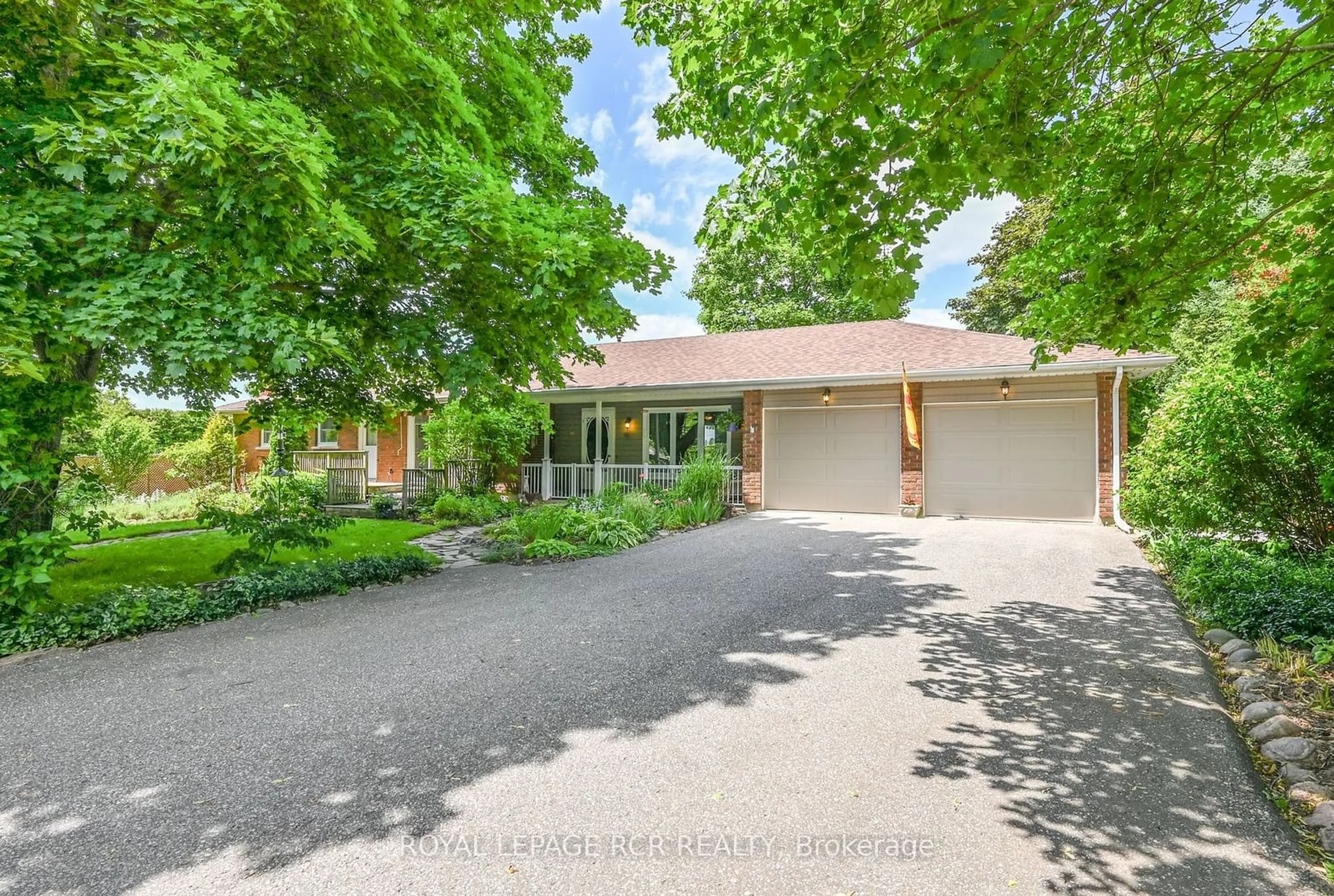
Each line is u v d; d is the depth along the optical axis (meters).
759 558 8.01
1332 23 3.03
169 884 2.11
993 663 4.24
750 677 4.04
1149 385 14.21
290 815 2.51
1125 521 9.73
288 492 8.09
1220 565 6.06
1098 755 2.96
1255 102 3.96
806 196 3.29
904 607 5.66
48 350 4.77
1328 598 4.83
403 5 5.59
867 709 3.53
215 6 4.91
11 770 2.88
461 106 6.16
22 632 4.63
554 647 4.63
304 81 5.95
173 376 4.42
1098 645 4.56
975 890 2.07
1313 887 2.06
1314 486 6.24
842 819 2.48
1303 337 4.61
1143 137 4.39
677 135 4.66
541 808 2.56
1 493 4.93
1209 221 4.23
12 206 4.41
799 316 24.11
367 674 4.11
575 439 15.77
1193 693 3.68
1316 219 3.89
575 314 6.43
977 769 2.85
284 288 6.40
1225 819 2.44
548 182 8.35
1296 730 3.14
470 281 6.63
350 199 5.63
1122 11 3.09
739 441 14.02
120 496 15.68
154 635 4.99
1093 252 4.84
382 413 8.89
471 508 12.36
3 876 2.15
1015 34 2.62
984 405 11.16
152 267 4.74
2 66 4.91
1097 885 2.08
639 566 7.61
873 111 2.79
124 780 2.79
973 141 3.10
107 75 4.78
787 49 3.00
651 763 2.94
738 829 2.42
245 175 4.80
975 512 11.24
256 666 4.27
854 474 12.16
